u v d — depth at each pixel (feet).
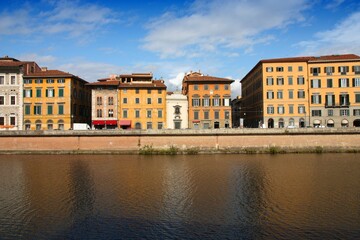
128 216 90.12
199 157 197.26
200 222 85.20
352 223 83.71
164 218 88.28
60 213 92.99
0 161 184.85
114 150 214.28
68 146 216.95
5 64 261.85
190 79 277.03
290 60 274.16
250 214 90.89
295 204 99.76
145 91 270.05
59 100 264.11
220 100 275.18
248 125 352.90
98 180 133.59
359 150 213.25
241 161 180.24
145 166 165.58
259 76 292.20
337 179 132.77
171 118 272.51
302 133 216.74
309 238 74.90
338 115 271.08
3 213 93.30
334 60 270.46
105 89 268.62
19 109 258.78
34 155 209.36
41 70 296.10
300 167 159.84
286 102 274.16
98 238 75.87
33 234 78.38
